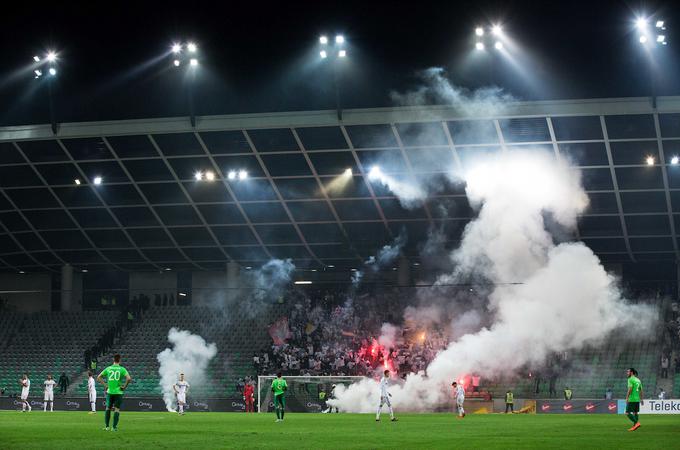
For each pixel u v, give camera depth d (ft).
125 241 240.94
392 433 96.63
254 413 181.27
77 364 239.09
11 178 219.00
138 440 80.94
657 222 212.84
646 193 205.05
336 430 102.58
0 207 227.81
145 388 228.43
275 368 226.38
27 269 259.60
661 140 190.08
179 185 216.33
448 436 91.09
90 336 248.73
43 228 236.02
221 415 162.20
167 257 247.09
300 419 139.64
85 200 224.74
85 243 242.17
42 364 240.53
